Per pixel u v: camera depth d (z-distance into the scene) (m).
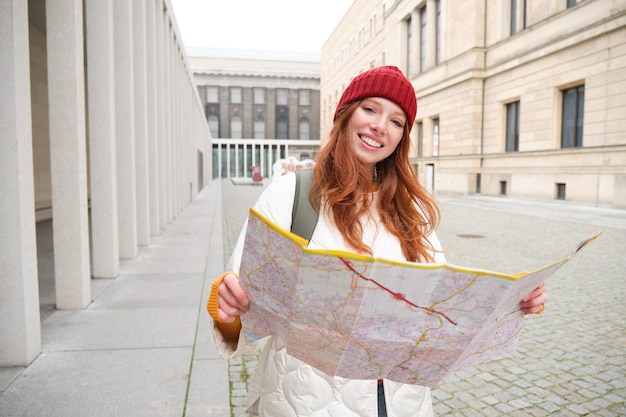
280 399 1.28
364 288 0.89
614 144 16.12
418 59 30.92
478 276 0.91
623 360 3.81
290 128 68.62
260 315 1.07
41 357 3.52
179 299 5.10
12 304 3.32
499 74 22.70
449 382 3.44
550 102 19.33
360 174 1.36
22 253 3.30
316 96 69.19
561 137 19.42
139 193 8.56
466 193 24.58
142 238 8.61
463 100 24.94
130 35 6.76
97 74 5.57
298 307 0.95
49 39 4.39
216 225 11.78
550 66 19.19
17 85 3.21
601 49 16.61
